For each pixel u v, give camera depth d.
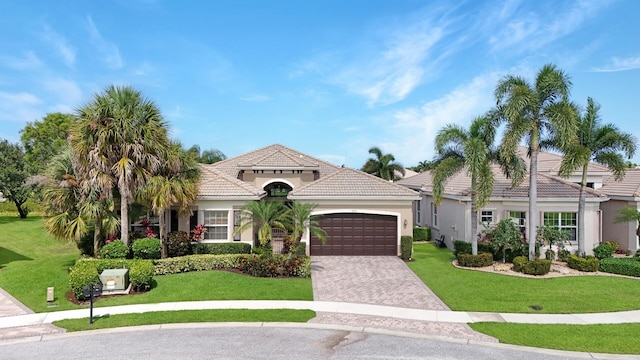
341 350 10.88
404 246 22.72
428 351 10.85
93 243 21.27
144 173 19.12
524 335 11.95
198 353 10.59
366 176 25.39
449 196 25.72
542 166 30.09
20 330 12.15
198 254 21.56
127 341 11.43
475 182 20.50
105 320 13.04
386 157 46.53
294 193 23.59
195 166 21.62
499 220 23.59
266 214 19.64
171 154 19.98
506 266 20.23
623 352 10.78
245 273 19.09
